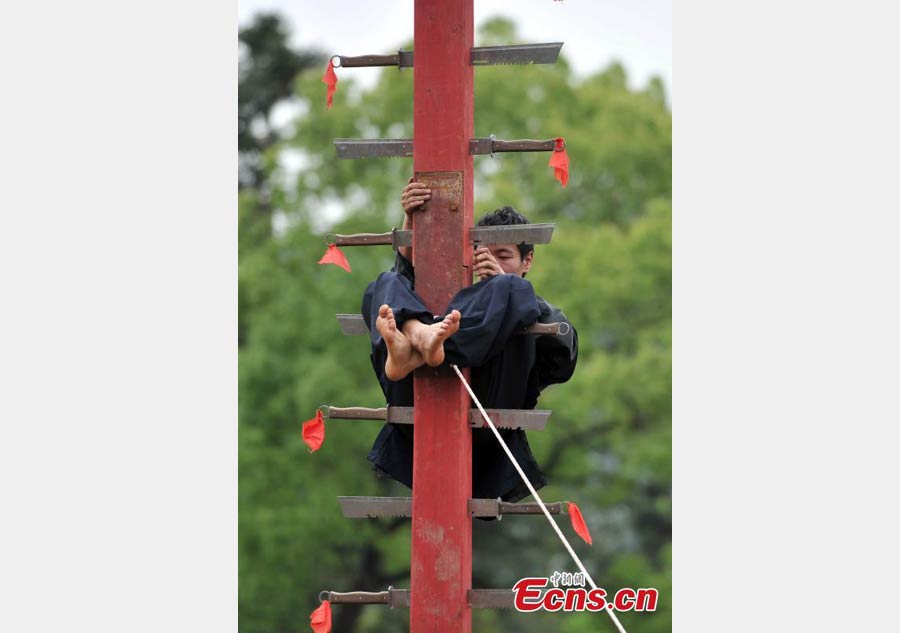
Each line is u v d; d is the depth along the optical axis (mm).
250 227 39969
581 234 38438
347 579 42719
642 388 37188
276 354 37219
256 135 48062
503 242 12336
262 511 36719
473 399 12047
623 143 39406
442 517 12125
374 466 13234
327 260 12633
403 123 38938
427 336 11531
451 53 12266
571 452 38938
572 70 40844
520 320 12000
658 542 43844
